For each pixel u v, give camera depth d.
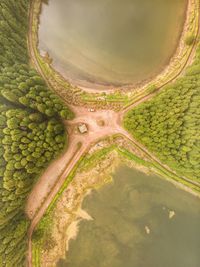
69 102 49.50
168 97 45.09
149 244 49.06
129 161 49.06
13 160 42.94
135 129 46.44
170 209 49.19
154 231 49.16
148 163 48.78
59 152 47.06
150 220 49.28
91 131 49.16
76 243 49.25
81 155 49.09
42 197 48.88
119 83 50.19
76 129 49.19
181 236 48.91
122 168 49.28
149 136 45.66
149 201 49.31
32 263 48.53
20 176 43.47
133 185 49.28
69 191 49.03
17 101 43.97
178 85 45.78
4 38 45.41
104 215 49.31
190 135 43.59
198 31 48.38
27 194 47.03
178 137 44.41
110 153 49.12
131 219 49.31
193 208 48.84
